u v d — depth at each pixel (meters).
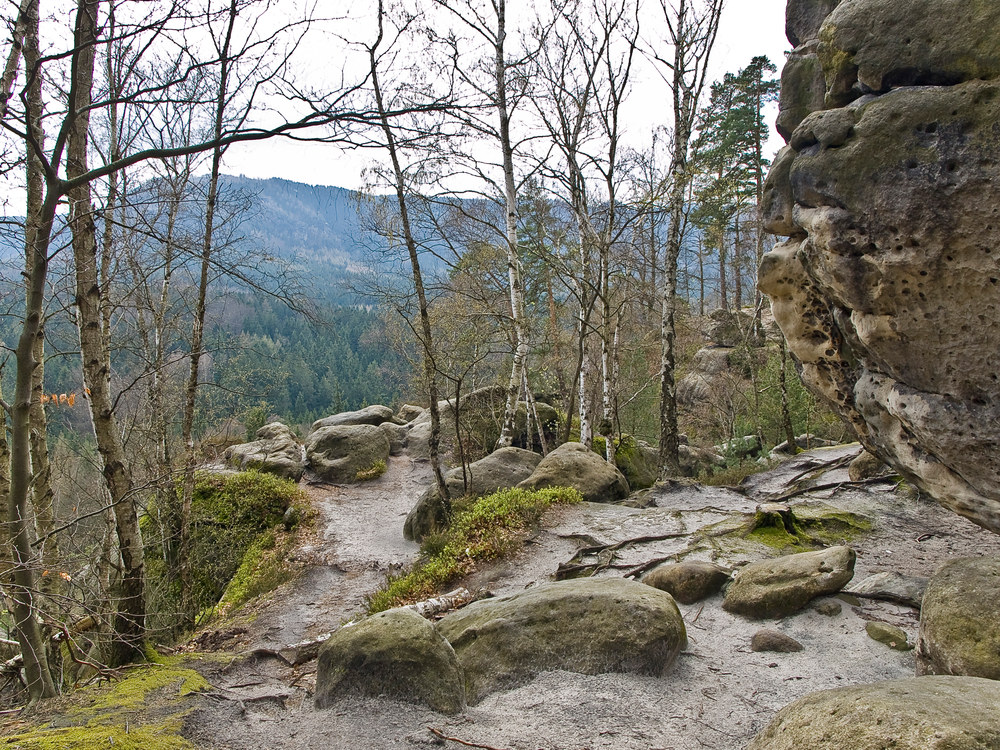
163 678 4.58
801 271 4.33
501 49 13.31
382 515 15.71
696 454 19.00
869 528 8.22
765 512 8.44
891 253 3.38
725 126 24.30
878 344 3.69
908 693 2.58
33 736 3.36
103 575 8.43
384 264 12.66
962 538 7.71
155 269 9.79
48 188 4.63
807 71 4.26
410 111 4.76
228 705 4.21
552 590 5.35
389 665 4.30
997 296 3.11
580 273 17.14
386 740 3.77
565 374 23.11
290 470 17.84
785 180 4.29
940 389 3.51
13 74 5.82
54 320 9.41
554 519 9.91
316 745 3.73
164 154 4.51
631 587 5.21
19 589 4.94
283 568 12.52
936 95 3.18
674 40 14.20
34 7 6.00
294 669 5.81
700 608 6.12
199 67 5.15
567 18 14.92
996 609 3.65
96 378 6.80
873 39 3.43
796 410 18.95
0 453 5.90
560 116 15.39
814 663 4.83
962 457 3.48
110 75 7.58
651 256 17.25
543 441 17.78
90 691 4.33
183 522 9.19
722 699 4.34
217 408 14.46
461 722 4.04
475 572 8.70
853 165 3.48
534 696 4.38
